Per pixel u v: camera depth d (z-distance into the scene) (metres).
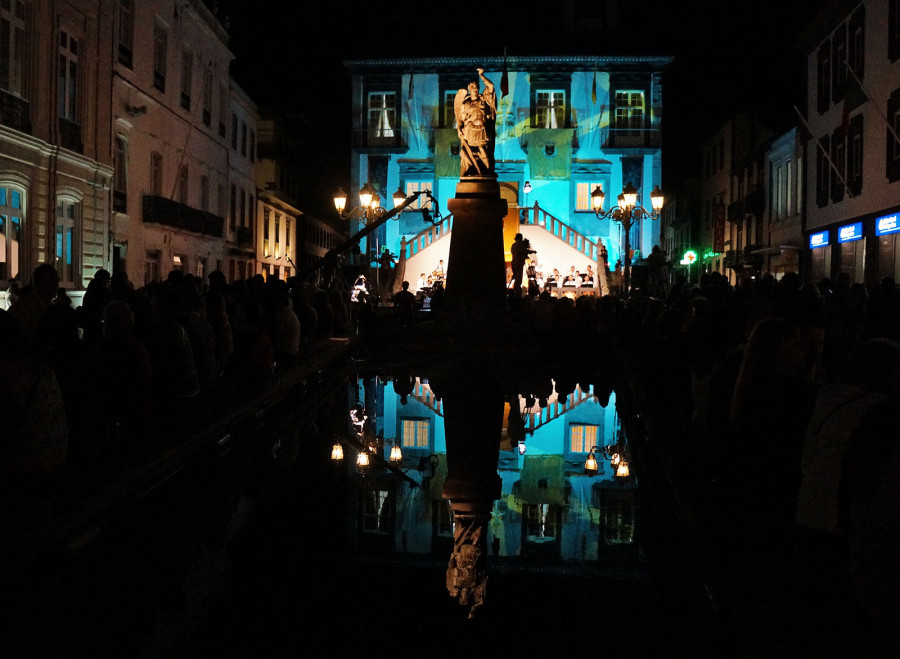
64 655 4.43
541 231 41.62
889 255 25.44
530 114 48.38
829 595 4.85
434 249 41.75
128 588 5.53
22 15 20.59
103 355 8.79
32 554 5.95
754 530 6.15
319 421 13.20
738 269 46.66
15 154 19.91
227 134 41.03
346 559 6.27
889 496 3.99
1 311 7.09
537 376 20.27
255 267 48.28
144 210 29.17
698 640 4.75
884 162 25.59
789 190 37.41
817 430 5.36
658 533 7.04
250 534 6.86
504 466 10.05
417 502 8.13
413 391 17.28
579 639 4.79
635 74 48.00
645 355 17.88
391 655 4.54
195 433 9.53
